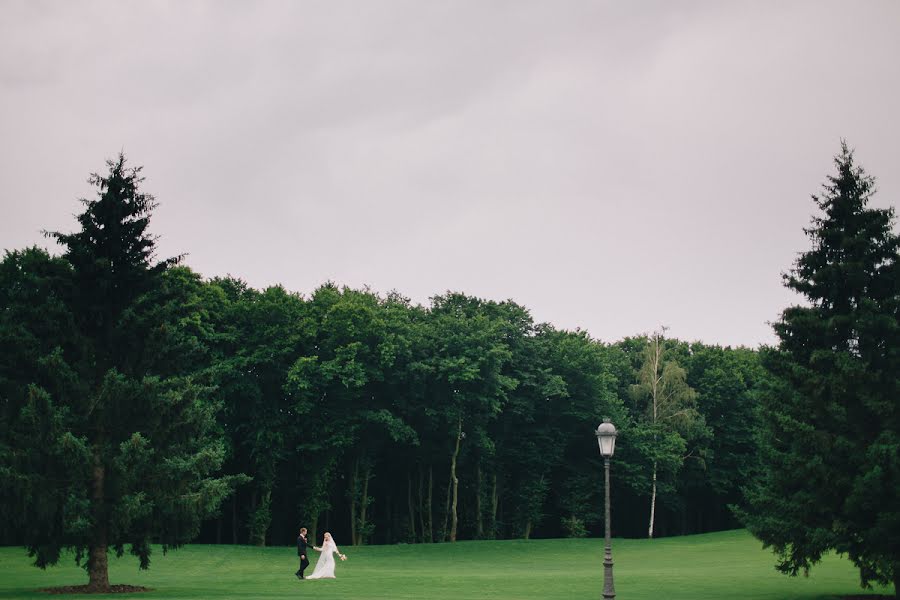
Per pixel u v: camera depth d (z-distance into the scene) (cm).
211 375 3494
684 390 8050
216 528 7581
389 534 7662
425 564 5125
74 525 2962
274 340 6212
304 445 6219
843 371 2927
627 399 8625
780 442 3189
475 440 7019
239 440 6425
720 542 6481
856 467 2905
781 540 3052
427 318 7638
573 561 5431
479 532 7356
